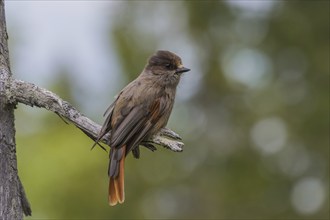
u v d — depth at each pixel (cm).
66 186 1667
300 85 2031
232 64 2028
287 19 2050
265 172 1973
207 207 1912
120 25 1950
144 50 1920
